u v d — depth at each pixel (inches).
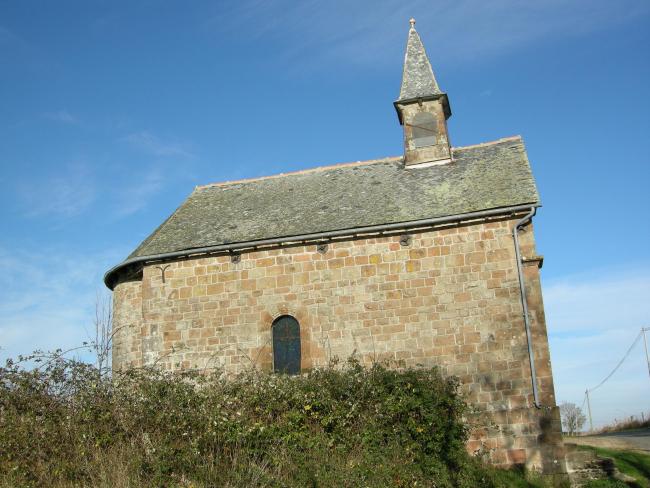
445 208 709.9
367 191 797.9
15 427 448.8
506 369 648.4
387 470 501.4
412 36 917.8
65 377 482.0
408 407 548.7
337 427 536.4
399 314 688.4
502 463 625.6
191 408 494.0
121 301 799.7
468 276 679.7
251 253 741.3
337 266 715.4
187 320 740.0
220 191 898.7
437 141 837.2
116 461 439.5
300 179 879.1
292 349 709.3
